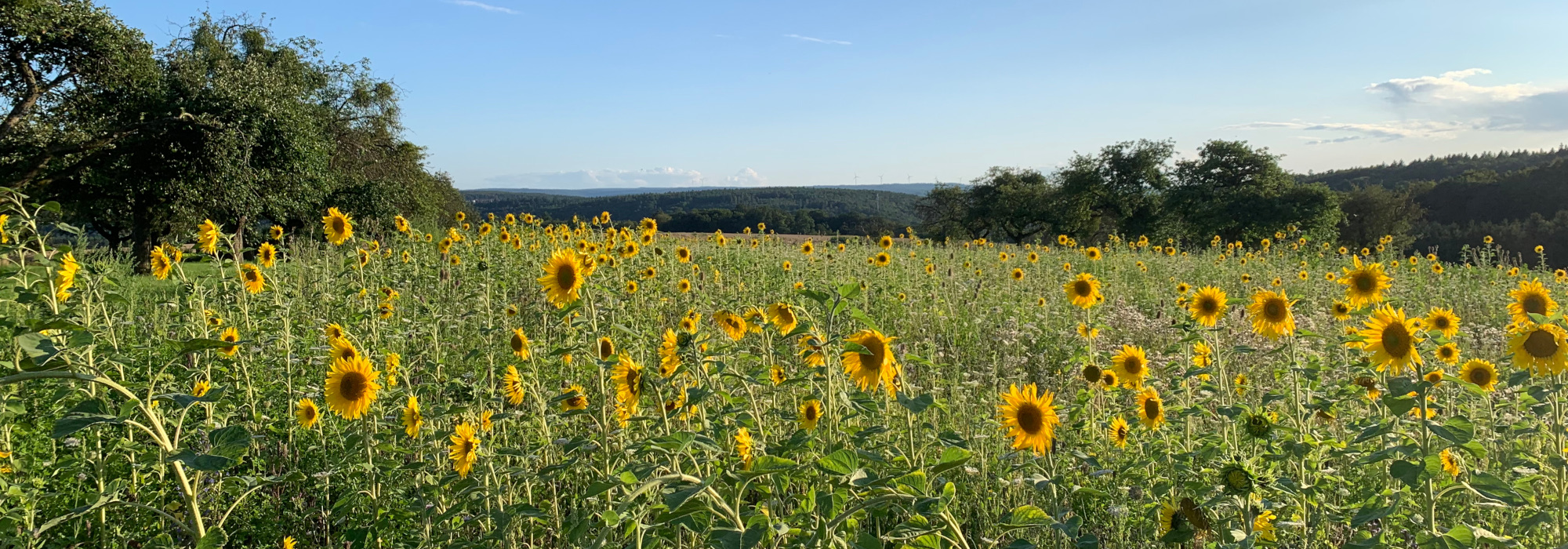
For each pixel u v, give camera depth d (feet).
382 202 88.17
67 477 10.66
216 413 12.28
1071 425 12.96
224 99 64.95
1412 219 158.71
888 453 9.55
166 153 64.39
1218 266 45.52
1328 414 11.94
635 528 7.78
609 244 33.12
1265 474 8.59
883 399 11.94
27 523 9.88
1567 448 10.88
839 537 7.04
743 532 6.15
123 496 11.02
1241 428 12.25
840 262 39.34
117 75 65.26
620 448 10.43
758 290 31.37
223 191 65.16
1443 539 7.65
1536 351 9.32
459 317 22.34
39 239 10.96
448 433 9.82
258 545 11.56
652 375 8.85
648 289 25.98
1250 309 12.55
